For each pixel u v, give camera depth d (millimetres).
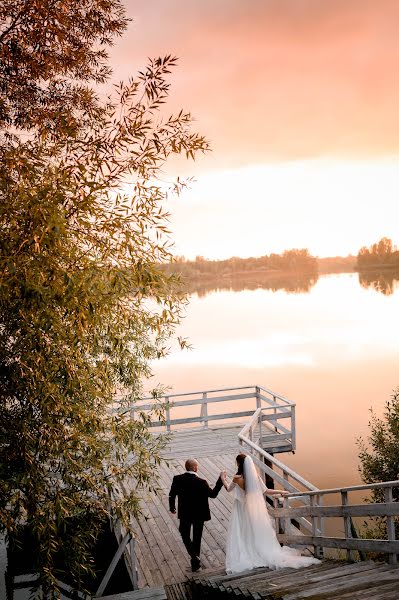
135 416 12227
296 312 65625
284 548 6887
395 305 68625
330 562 6391
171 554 7637
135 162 4312
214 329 51094
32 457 4344
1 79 5242
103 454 5160
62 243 3883
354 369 30734
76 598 6074
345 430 19812
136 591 6383
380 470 12180
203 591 6465
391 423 12281
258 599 5191
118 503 5234
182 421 13766
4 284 3477
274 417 12461
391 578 4941
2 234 3627
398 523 11383
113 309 4699
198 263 197375
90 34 5887
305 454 17656
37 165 3984
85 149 4281
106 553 9102
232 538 6906
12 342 4059
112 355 5602
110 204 4258
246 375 29531
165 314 4742
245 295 111438
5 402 4223
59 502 4391
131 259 4258
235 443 12797
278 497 7398
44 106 5691
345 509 6043
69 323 4316
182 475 7145
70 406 4551
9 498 4344
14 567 7727
